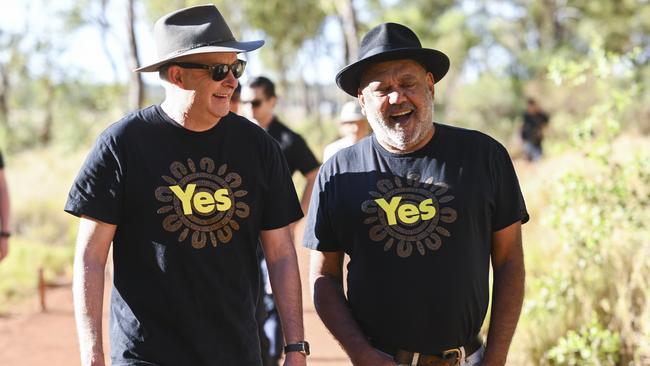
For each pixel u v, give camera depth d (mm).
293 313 3592
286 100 52969
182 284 3396
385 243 3484
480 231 3518
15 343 7691
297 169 6496
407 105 3473
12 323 8531
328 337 7270
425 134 3512
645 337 5395
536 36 43094
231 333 3471
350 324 3572
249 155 3527
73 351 7441
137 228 3406
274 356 5707
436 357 3504
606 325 5926
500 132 29406
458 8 37812
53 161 23469
